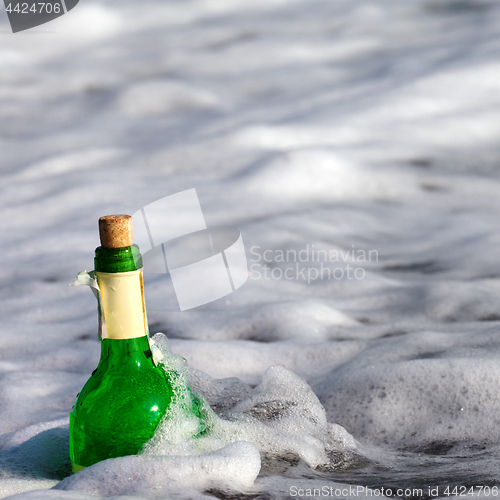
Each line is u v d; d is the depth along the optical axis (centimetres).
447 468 222
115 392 190
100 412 188
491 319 448
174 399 196
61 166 962
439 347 352
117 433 187
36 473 205
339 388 305
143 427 188
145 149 1005
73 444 194
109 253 187
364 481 201
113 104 1255
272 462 208
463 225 719
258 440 216
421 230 721
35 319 500
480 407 270
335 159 890
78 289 561
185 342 405
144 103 1247
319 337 431
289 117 1081
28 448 221
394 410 282
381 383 296
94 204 802
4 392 338
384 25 1516
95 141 1080
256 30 1562
